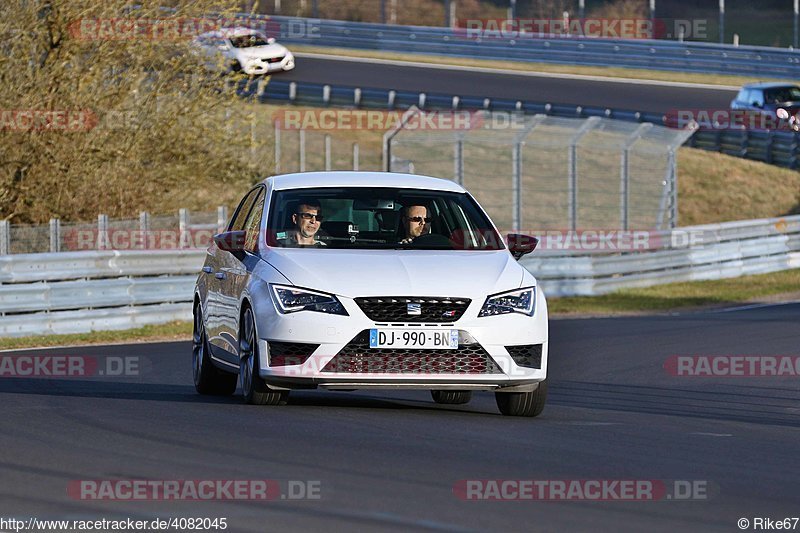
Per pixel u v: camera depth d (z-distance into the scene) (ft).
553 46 595.47
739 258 345.92
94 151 283.18
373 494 66.64
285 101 505.25
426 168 450.30
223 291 112.37
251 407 102.89
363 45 608.60
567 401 124.98
